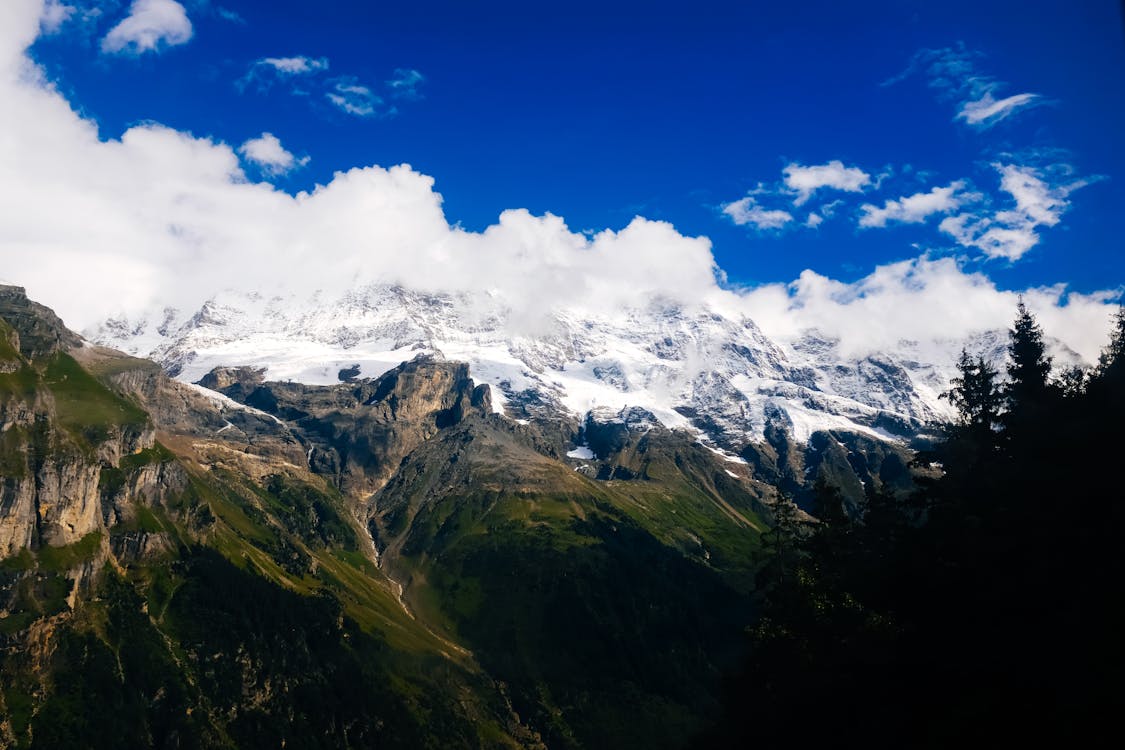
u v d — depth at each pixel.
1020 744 56.41
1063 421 84.31
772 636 102.75
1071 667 57.34
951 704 63.25
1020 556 70.69
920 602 81.00
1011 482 81.31
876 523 107.50
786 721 89.19
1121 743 52.03
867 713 73.31
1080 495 69.94
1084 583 62.66
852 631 85.25
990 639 65.69
